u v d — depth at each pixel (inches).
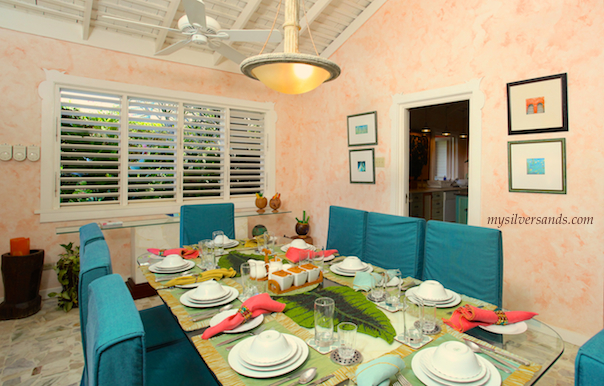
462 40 111.0
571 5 88.4
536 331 41.2
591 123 86.4
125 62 130.0
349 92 153.1
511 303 102.5
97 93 127.1
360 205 150.5
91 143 129.9
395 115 133.0
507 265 103.2
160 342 59.2
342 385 30.8
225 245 86.0
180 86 143.3
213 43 98.7
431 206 204.8
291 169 179.9
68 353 85.4
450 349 32.6
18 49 111.0
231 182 162.1
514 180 100.3
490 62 104.4
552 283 94.3
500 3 101.6
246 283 52.7
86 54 122.2
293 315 45.6
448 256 68.2
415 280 60.7
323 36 154.3
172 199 145.0
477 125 108.0
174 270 64.7
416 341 38.4
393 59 133.3
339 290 55.6
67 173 124.6
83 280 42.4
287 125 177.3
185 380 49.0
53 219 119.0
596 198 86.1
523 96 97.3
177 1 109.3
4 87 109.3
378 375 28.8
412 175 242.4
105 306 29.7
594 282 87.0
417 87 125.1
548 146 93.5
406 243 77.4
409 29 127.0
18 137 112.1
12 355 84.1
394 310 47.6
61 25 117.0
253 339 38.1
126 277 133.6
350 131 152.6
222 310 47.1
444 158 268.1
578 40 87.7
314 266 61.1
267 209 171.0
